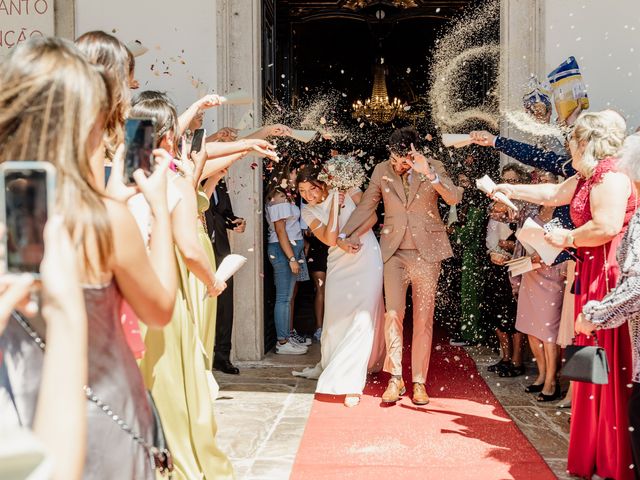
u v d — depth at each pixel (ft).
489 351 23.30
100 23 21.30
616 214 11.12
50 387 3.97
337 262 18.12
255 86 21.13
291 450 13.89
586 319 10.48
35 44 5.12
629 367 11.05
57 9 21.22
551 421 15.79
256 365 21.38
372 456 13.52
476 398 17.76
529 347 22.16
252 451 13.85
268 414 16.43
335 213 17.56
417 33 52.13
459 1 38.75
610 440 11.44
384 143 44.68
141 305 5.51
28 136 4.91
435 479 12.33
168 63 21.18
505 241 19.89
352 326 17.60
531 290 17.60
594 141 11.60
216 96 13.14
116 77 7.83
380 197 18.10
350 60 53.31
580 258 12.14
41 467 3.09
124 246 5.24
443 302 27.45
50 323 4.07
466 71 30.55
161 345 9.78
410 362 21.83
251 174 21.15
